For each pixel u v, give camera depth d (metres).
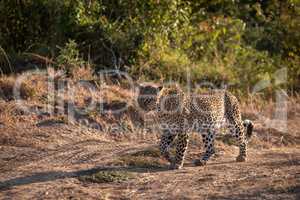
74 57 19.94
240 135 14.51
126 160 13.84
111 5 21.50
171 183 11.97
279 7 26.27
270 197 10.67
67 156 14.32
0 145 15.11
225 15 25.69
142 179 12.30
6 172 12.98
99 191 11.54
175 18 21.62
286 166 13.22
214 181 11.99
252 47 24.72
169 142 13.87
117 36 20.66
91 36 20.70
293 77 24.19
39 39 20.78
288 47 25.48
